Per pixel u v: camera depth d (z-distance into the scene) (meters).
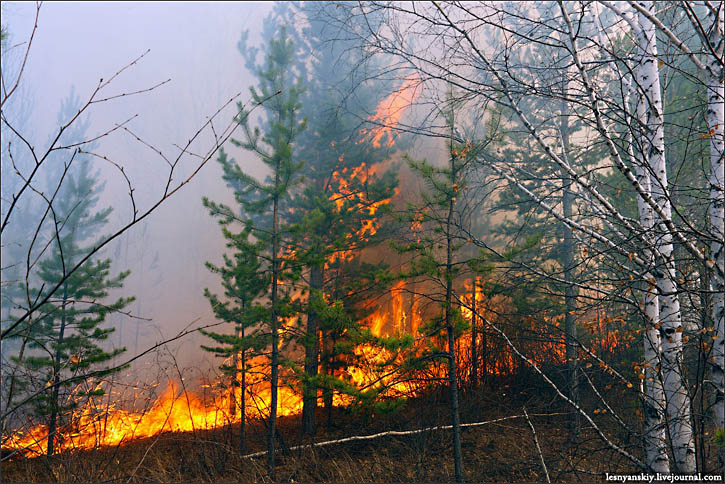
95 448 7.92
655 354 5.62
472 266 8.13
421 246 8.41
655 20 4.84
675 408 5.43
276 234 10.66
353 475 8.84
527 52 9.47
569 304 8.83
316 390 10.42
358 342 8.65
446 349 10.44
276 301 10.34
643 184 5.85
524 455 8.62
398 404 8.41
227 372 11.60
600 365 6.20
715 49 5.03
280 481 8.91
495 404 11.24
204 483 8.38
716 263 4.70
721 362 4.83
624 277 6.23
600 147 9.94
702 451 5.14
